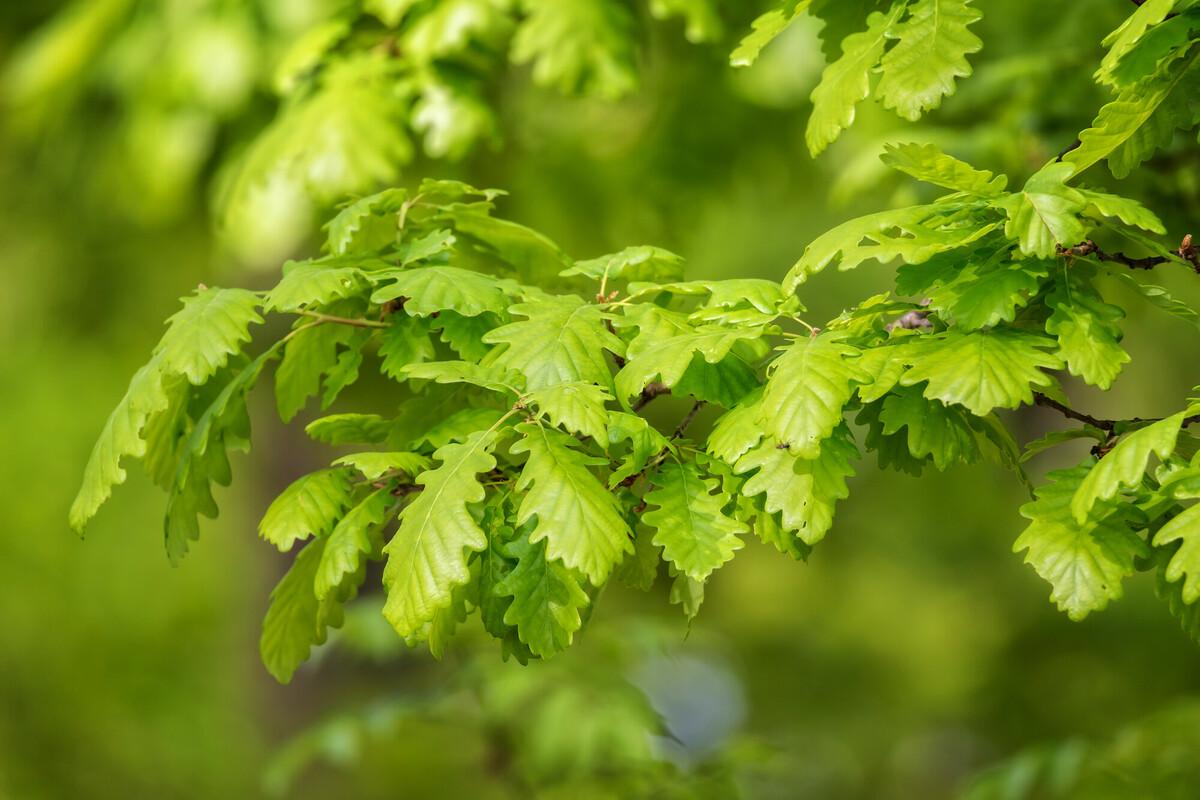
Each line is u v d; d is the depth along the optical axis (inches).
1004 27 273.6
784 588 676.1
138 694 659.4
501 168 357.7
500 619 113.6
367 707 244.4
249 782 625.0
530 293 128.7
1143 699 557.6
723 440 114.7
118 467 120.1
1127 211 109.0
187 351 121.6
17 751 641.0
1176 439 112.4
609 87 261.0
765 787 274.1
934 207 118.1
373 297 124.7
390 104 259.3
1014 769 217.0
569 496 106.7
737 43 318.3
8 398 665.0
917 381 109.5
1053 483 113.8
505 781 242.2
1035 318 122.7
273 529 121.1
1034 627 616.1
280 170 258.7
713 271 617.6
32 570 663.1
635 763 226.5
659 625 247.4
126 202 343.9
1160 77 119.7
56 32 343.6
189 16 312.2
